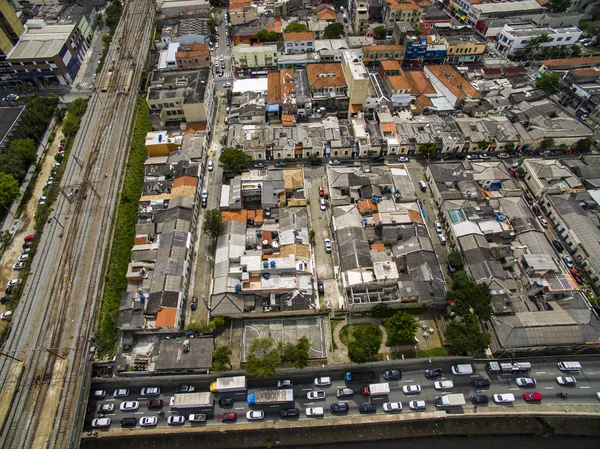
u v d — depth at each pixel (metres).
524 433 79.50
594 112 137.62
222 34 189.38
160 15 192.75
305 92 142.12
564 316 85.44
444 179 115.25
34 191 119.19
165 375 82.38
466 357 83.81
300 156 129.25
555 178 114.88
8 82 156.38
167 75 141.12
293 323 90.44
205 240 107.56
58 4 198.62
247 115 138.00
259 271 94.38
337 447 78.81
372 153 129.25
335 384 83.00
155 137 125.31
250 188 112.56
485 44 161.00
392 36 176.50
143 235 102.50
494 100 142.25
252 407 80.06
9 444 72.25
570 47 168.62
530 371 82.94
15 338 86.38
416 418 76.94
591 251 96.88
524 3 187.38
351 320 91.81
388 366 83.81
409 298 90.69
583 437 79.19
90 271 97.69
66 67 155.75
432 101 146.50
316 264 102.88
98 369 84.88
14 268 100.50
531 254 96.69
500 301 88.62
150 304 88.12
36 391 78.56
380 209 107.56
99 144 129.75
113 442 78.62
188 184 111.38
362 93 136.50
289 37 163.62
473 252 96.81
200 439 79.00
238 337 89.19
